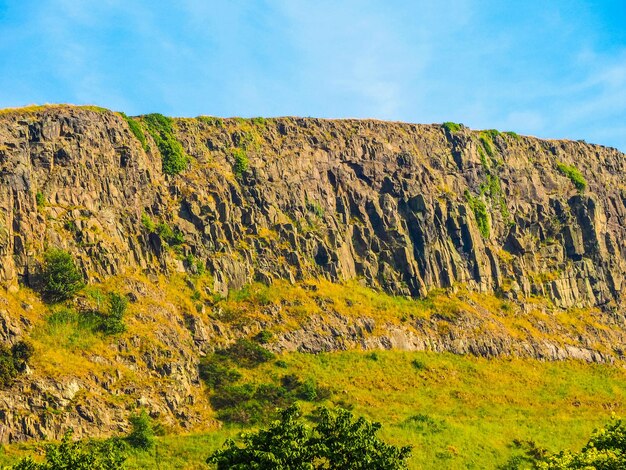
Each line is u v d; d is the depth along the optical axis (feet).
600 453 187.93
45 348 289.74
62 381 277.44
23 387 268.00
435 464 280.31
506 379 383.65
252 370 337.72
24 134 356.18
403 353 383.65
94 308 320.29
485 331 414.41
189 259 382.42
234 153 445.37
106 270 340.59
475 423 324.19
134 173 392.88
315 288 400.67
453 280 446.19
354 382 345.10
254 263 401.08
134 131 414.00
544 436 320.70
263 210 424.05
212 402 312.91
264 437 183.21
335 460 179.63
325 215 443.73
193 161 433.07
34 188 341.00
